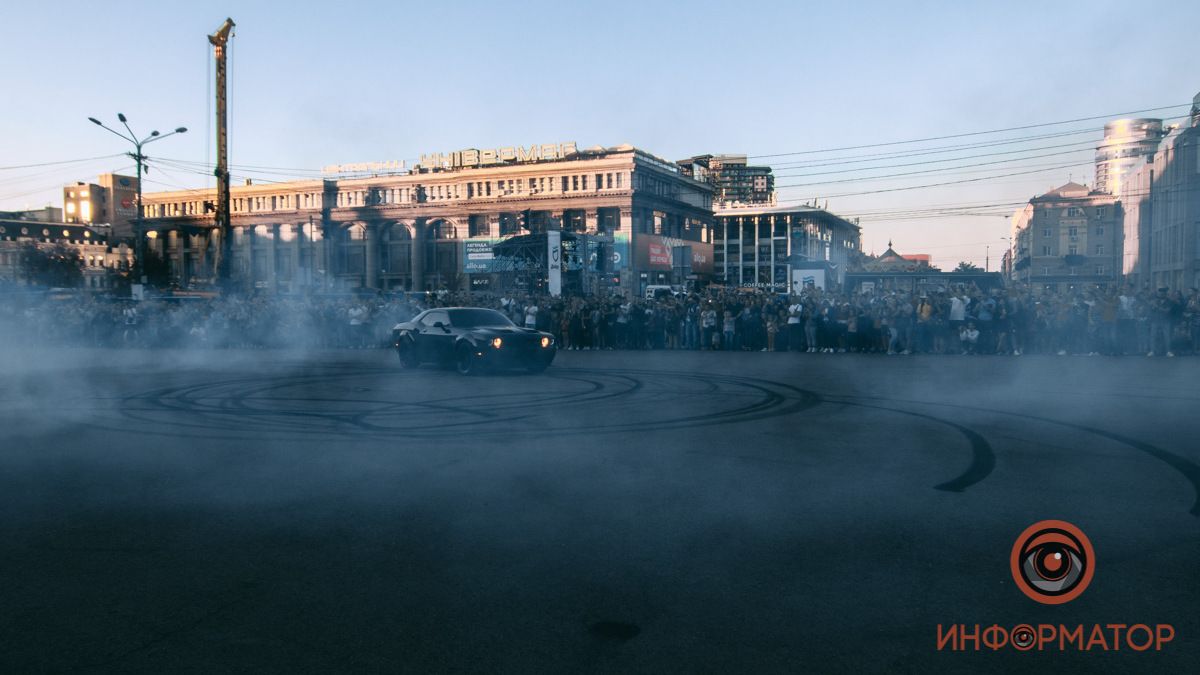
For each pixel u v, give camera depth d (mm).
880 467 7152
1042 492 6180
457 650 3506
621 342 25703
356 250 104438
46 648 3553
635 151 90812
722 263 117812
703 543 4996
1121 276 80875
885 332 21969
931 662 3367
